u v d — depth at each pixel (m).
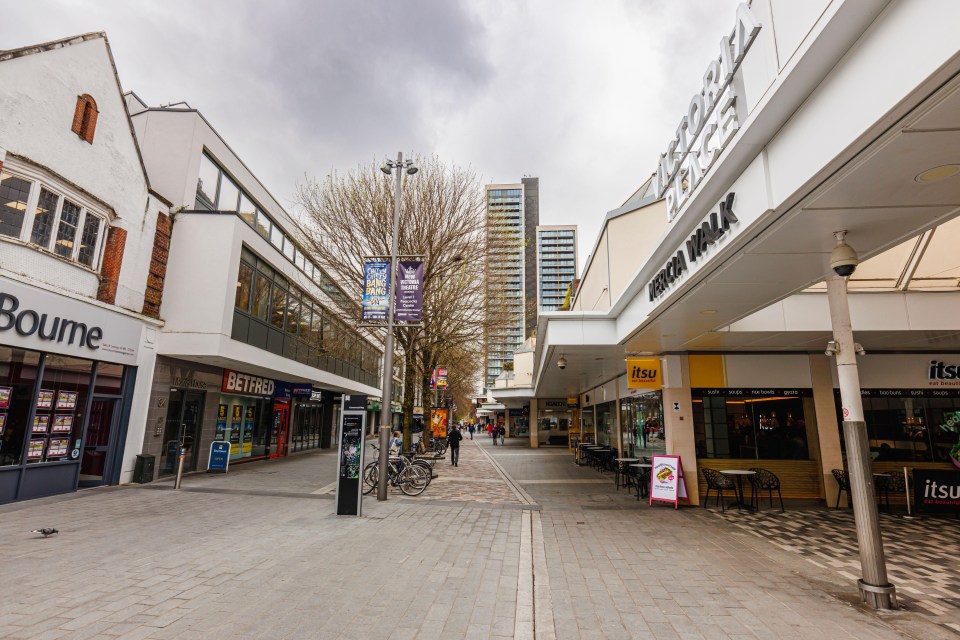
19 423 9.70
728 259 5.54
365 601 4.84
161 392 13.62
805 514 10.22
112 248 11.91
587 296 17.22
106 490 11.49
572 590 5.38
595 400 24.64
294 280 19.67
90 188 11.17
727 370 12.16
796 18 3.54
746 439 12.03
